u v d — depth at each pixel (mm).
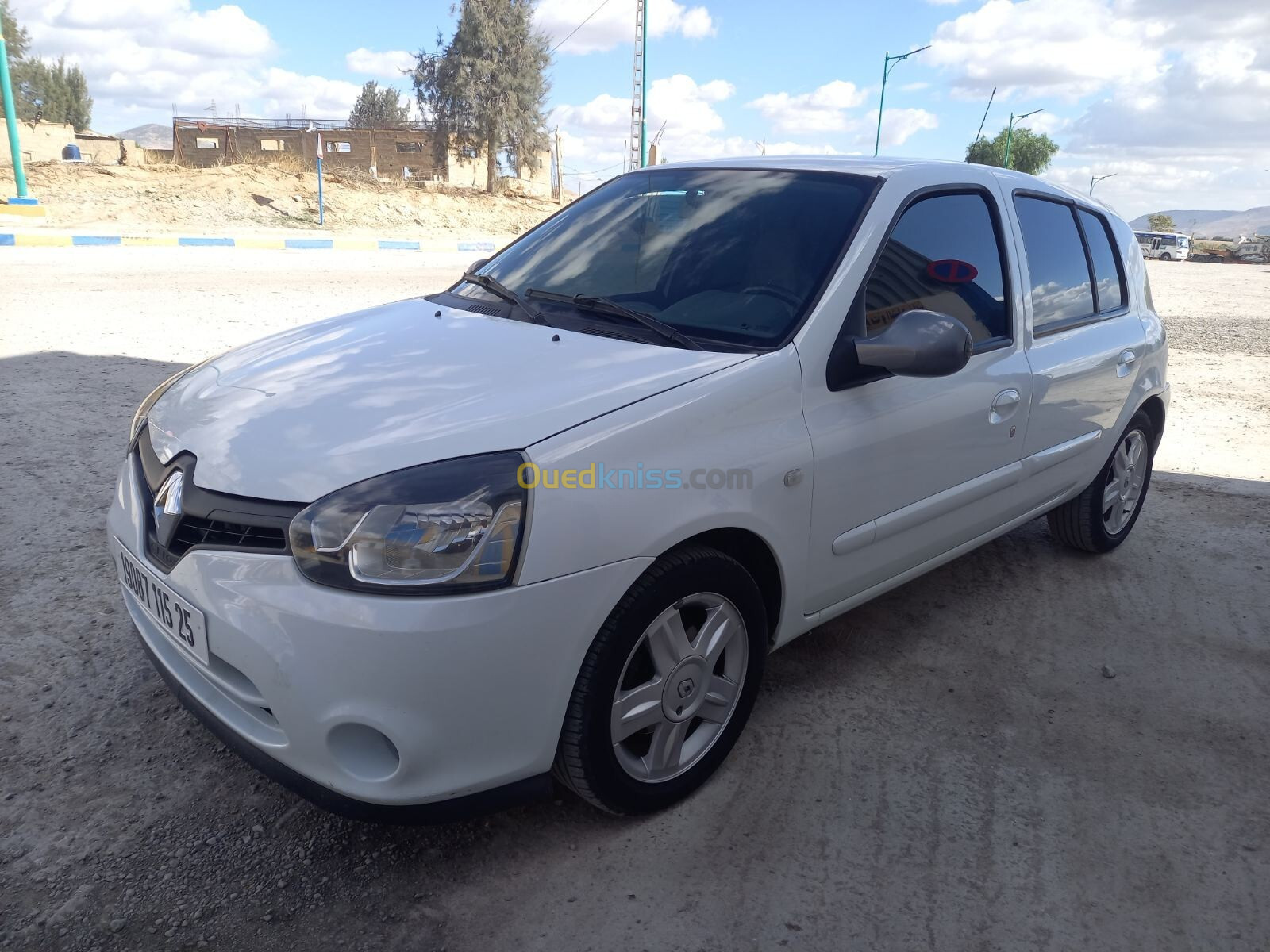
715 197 3195
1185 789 2746
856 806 2586
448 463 1997
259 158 25422
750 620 2557
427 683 1908
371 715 1911
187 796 2479
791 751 2822
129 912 2100
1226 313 15281
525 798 2168
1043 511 3863
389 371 2449
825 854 2395
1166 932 2205
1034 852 2445
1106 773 2803
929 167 3215
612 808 2365
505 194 29375
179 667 2316
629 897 2219
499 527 1958
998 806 2621
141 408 2816
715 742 2605
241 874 2227
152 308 9359
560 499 2029
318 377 2465
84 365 6762
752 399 2420
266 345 2898
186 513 2129
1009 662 3432
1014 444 3402
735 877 2301
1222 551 4594
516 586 1975
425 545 1914
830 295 2666
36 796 2443
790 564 2609
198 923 2080
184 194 21266
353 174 26219
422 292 11883
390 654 1882
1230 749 2955
